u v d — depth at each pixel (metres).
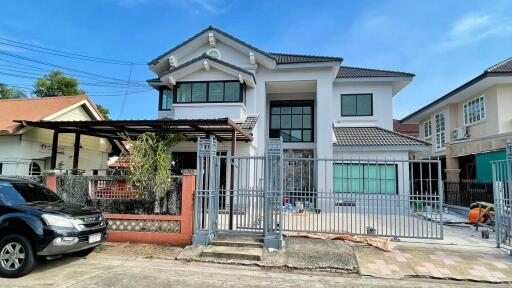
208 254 7.37
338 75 17.67
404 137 15.09
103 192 8.92
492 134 14.91
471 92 16.27
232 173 10.32
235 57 16.19
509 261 6.99
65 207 6.83
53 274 6.15
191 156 14.78
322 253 7.40
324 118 15.22
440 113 20.16
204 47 16.59
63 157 13.82
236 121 14.52
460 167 17.77
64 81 25.80
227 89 15.04
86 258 7.27
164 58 16.69
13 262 6.02
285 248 7.68
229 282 5.91
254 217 8.32
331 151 14.80
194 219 8.15
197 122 9.72
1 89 27.70
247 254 7.23
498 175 8.48
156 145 9.18
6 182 6.94
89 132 11.91
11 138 11.99
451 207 14.77
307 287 5.73
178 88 15.36
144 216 8.45
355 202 9.10
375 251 7.59
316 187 10.30
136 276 6.14
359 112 17.36
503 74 13.70
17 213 6.19
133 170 8.84
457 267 6.71
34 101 15.10
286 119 17.69
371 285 5.89
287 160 8.83
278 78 15.86
